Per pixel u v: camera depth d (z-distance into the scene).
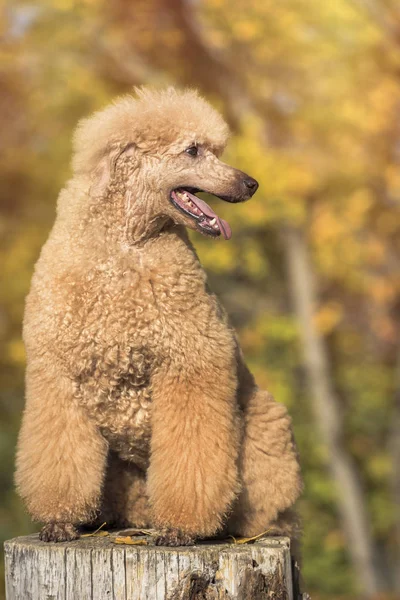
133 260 4.43
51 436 4.44
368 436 17.25
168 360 4.42
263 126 14.66
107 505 4.88
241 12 14.47
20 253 15.67
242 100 15.07
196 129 4.61
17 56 15.30
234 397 4.53
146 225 4.47
